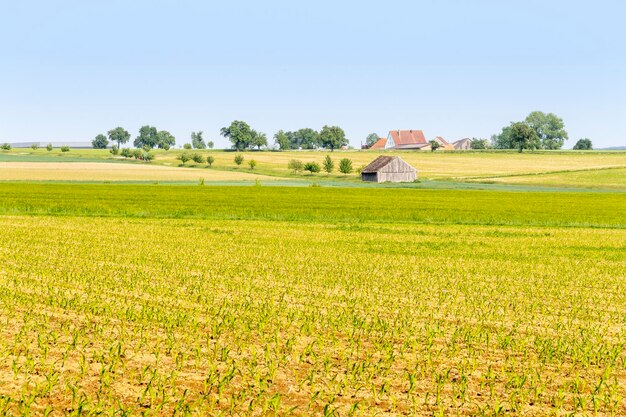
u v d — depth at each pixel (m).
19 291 15.54
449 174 147.75
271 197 71.31
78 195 67.88
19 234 30.44
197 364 9.98
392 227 41.78
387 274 20.73
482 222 48.00
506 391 9.27
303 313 14.02
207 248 26.94
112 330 11.98
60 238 29.19
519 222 47.97
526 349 11.61
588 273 22.44
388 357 10.47
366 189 95.50
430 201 70.38
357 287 18.00
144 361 10.12
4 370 9.48
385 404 8.62
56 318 12.82
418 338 12.20
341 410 8.38
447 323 13.68
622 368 10.62
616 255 28.50
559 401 8.72
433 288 18.23
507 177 137.50
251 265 22.03
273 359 10.49
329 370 9.98
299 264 22.62
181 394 8.73
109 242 28.11
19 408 7.93
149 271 19.92
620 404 8.84
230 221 43.97
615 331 13.48
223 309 14.25
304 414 8.13
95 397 8.51
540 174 142.25
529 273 22.09
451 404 8.68
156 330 12.12
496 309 15.41
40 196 65.00
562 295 17.77
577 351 11.30
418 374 9.96
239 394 8.80
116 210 49.47
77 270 19.61
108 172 131.38
